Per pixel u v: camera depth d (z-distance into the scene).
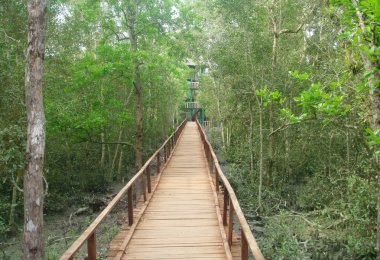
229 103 18.83
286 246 8.00
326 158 13.66
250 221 11.11
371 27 3.76
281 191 14.23
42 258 5.02
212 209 8.48
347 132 9.75
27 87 4.97
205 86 26.05
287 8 14.16
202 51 18.17
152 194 9.87
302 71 12.92
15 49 9.89
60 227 12.04
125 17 13.88
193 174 13.28
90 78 12.05
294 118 5.68
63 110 11.69
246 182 15.14
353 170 9.65
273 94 6.65
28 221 4.93
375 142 3.54
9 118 9.40
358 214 8.55
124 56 12.12
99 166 19.11
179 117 47.53
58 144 15.00
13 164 7.96
